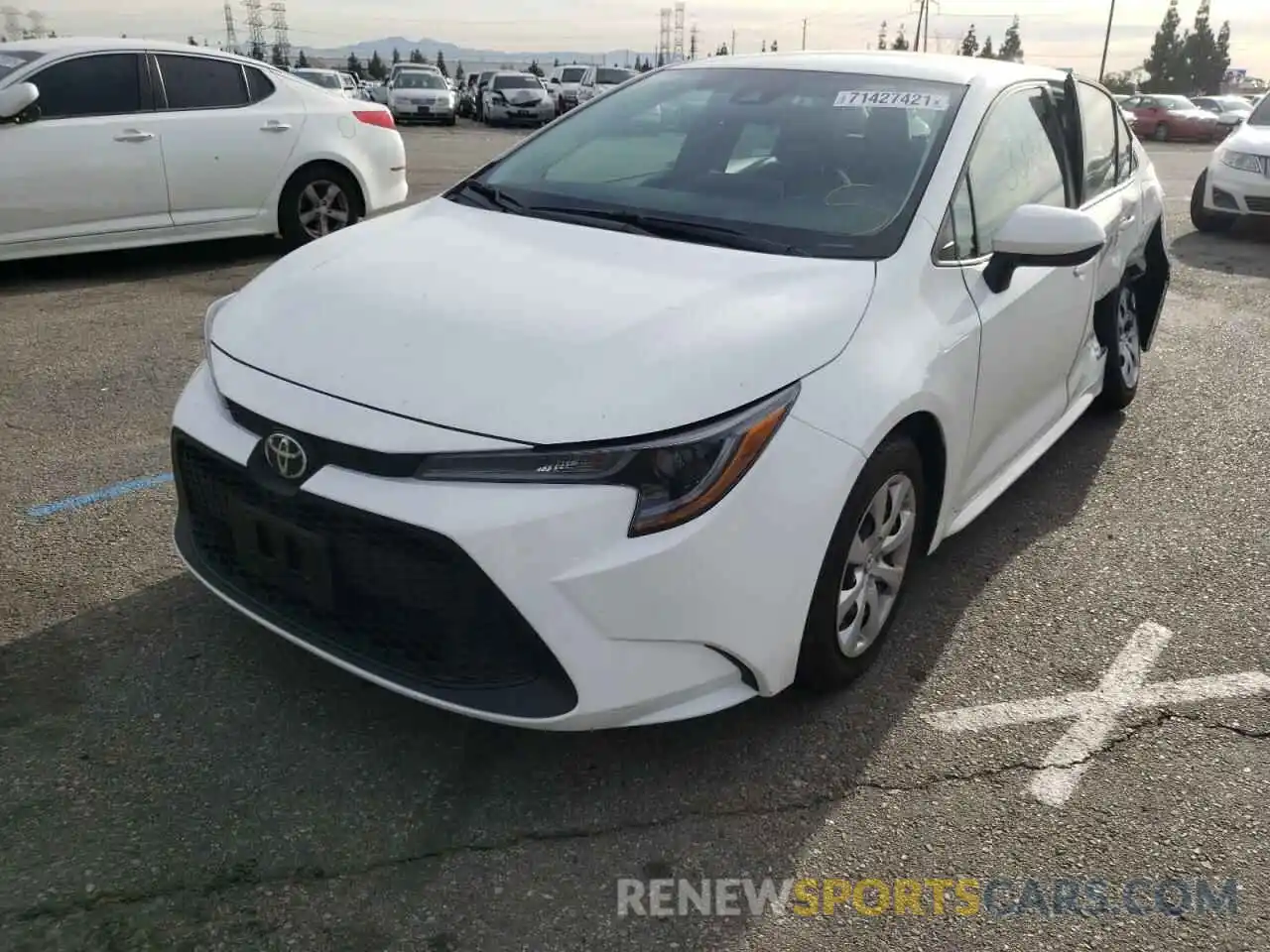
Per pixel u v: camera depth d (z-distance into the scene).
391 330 2.50
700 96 3.74
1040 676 3.08
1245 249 10.02
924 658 3.15
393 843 2.37
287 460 2.37
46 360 5.44
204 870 2.27
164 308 6.54
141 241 7.33
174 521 3.76
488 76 32.62
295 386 2.44
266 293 2.85
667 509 2.27
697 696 2.46
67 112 6.93
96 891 2.20
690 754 2.69
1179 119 34.03
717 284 2.70
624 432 2.24
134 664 2.94
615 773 2.62
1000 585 3.59
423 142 20.61
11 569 3.39
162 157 7.24
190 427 2.62
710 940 2.17
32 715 2.71
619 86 4.06
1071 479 4.47
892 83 3.57
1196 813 2.56
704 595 2.33
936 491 3.10
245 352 2.60
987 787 2.63
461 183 3.66
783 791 2.58
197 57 7.48
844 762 2.69
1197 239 10.55
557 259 2.88
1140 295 5.32
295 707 2.79
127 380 5.19
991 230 3.35
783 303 2.64
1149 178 5.19
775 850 2.41
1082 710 2.94
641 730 2.77
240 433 2.50
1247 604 3.52
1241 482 4.48
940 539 3.23
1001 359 3.29
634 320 2.48
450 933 2.15
